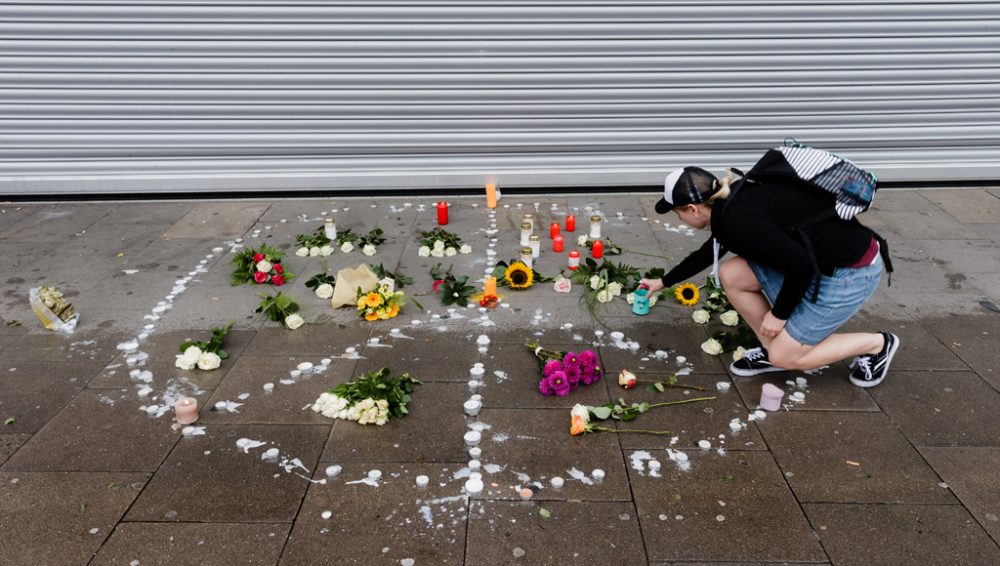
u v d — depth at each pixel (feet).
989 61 18.58
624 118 19.36
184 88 18.70
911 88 18.92
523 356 11.73
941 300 13.65
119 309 13.56
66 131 19.15
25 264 15.75
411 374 11.18
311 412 10.20
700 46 18.45
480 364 11.29
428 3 17.90
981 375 11.06
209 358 11.16
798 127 19.48
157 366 11.48
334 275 14.98
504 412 10.16
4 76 18.31
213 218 18.72
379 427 9.86
